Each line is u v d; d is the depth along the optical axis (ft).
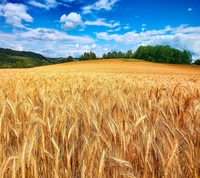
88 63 278.26
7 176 5.86
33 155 6.03
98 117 7.64
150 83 21.85
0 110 9.35
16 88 13.65
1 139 7.38
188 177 6.33
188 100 8.80
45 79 25.27
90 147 5.58
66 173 5.79
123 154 6.07
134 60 350.43
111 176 6.21
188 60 453.99
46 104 8.75
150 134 5.80
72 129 6.56
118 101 9.48
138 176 5.97
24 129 7.16
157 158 6.22
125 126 6.53
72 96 11.07
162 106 9.78
